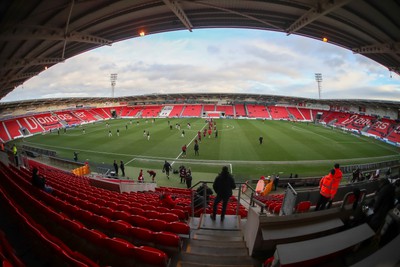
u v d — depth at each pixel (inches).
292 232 166.9
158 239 195.2
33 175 333.7
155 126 1819.6
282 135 1435.8
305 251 116.9
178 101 2960.1
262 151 1032.8
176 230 214.5
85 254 188.1
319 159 936.3
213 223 247.0
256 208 196.4
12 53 561.9
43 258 180.4
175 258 182.5
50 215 241.6
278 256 117.3
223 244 203.0
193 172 781.9
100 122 2268.7
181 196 433.7
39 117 2137.1
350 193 199.2
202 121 2144.4
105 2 403.5
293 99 2596.0
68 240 209.6
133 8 445.4
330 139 1358.3
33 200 273.1
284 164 864.9
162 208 277.9
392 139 1441.9
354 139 1390.3
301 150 1065.5
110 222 219.1
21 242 203.9
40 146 1226.0
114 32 584.7
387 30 418.9
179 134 1433.3
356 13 387.9
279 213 263.9
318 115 2444.6
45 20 418.3
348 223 197.6
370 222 175.2
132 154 1005.8
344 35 522.3
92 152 1056.8
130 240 207.8
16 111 2065.7
